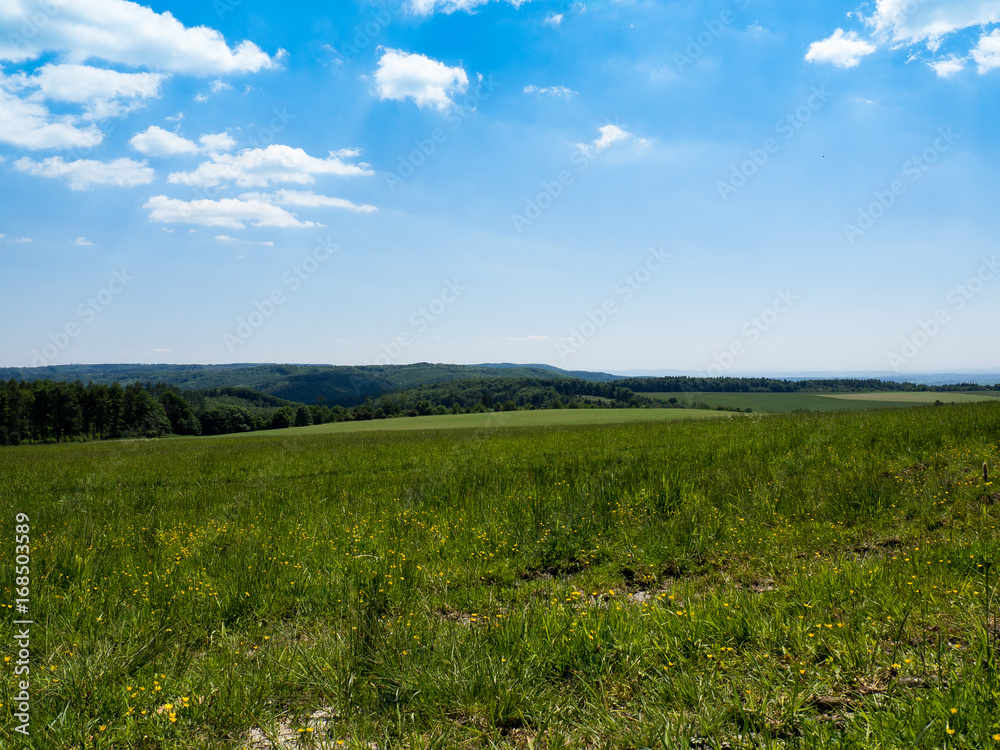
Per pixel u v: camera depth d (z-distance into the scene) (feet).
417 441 81.10
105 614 14.87
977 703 8.27
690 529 20.70
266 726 9.71
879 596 12.92
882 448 34.60
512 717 9.76
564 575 18.43
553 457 47.73
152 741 9.34
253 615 15.29
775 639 11.34
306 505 29.96
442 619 14.42
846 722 8.68
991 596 12.37
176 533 23.98
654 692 9.89
